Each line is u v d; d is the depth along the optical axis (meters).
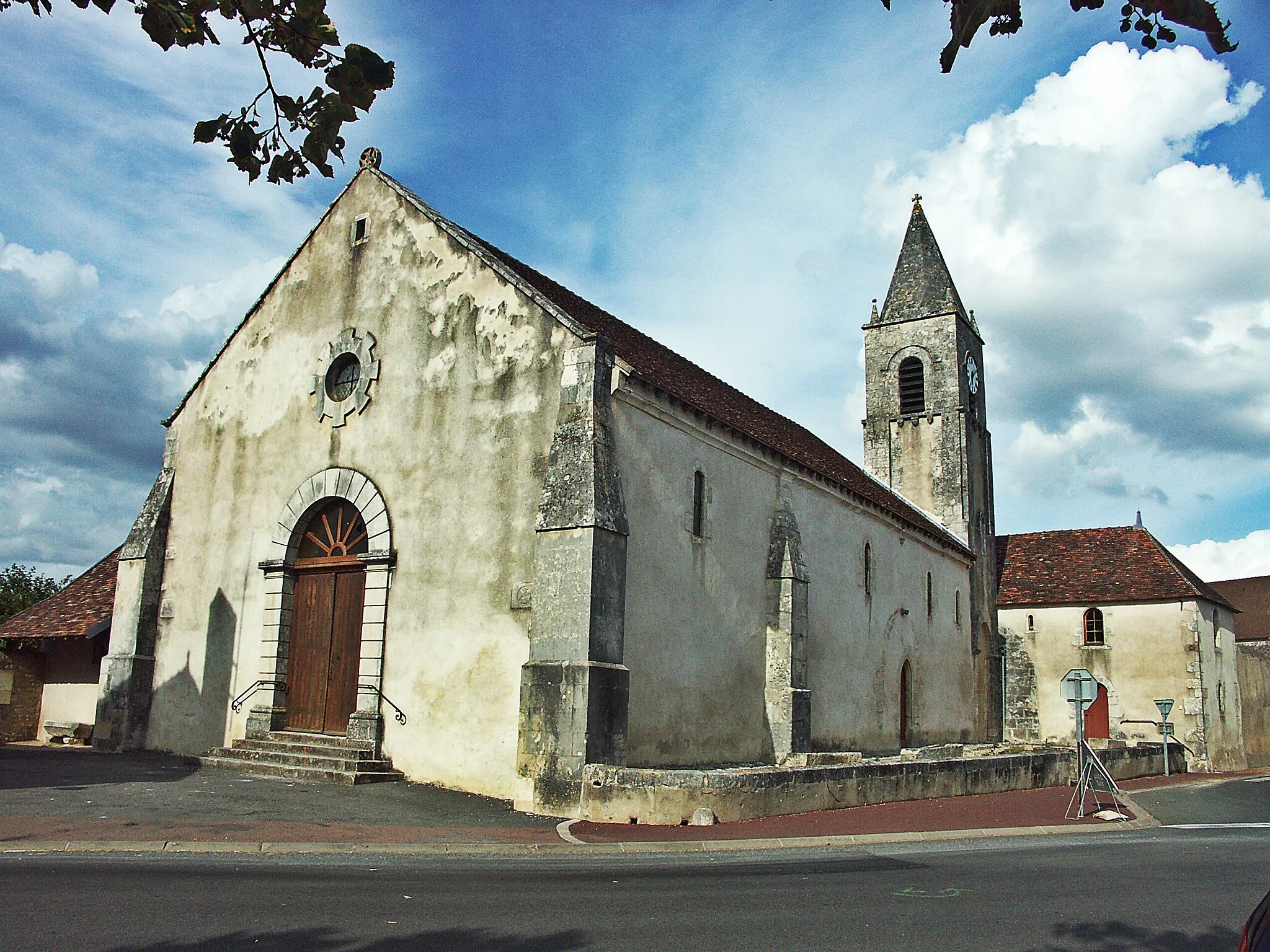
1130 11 3.65
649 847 10.38
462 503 15.09
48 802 11.52
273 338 18.38
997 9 3.79
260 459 17.89
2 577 34.81
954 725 27.97
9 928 6.06
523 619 14.01
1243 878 8.91
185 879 7.79
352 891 7.48
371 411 16.59
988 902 7.69
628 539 14.48
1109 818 14.00
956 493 32.47
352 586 16.30
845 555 21.92
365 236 17.59
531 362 14.89
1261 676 36.62
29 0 4.12
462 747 14.15
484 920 6.63
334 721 15.88
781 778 12.88
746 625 17.64
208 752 16.38
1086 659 32.47
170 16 4.27
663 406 15.59
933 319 34.28
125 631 18.36
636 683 14.44
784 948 6.11
